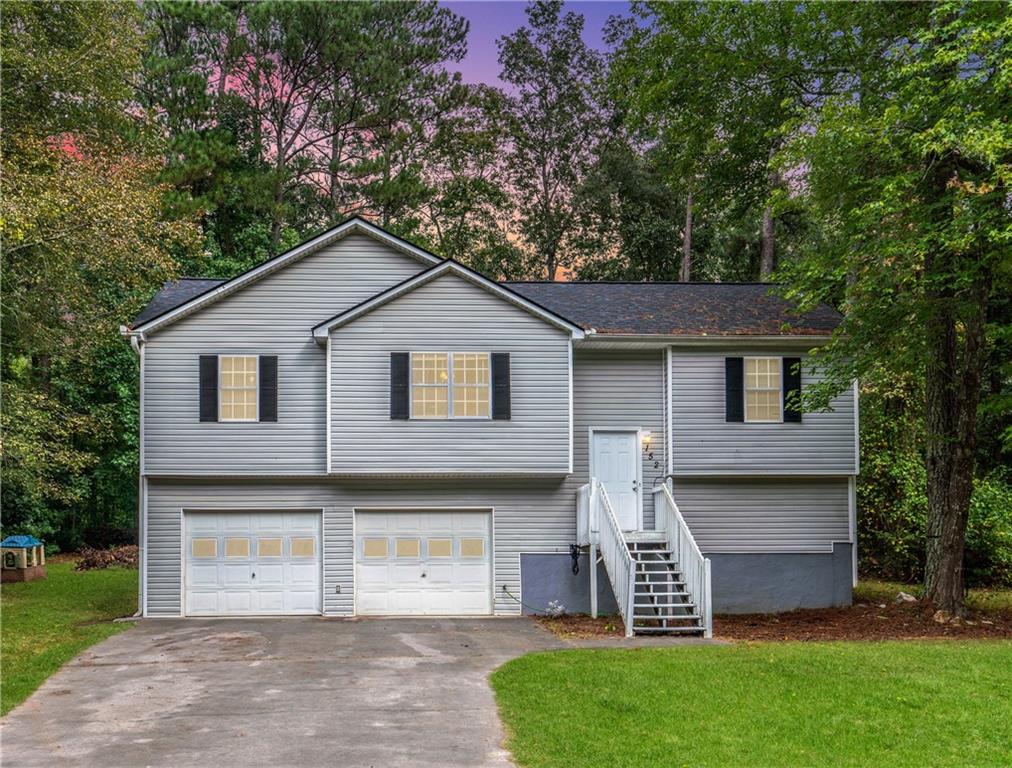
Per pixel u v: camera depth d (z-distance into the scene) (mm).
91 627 18484
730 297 23438
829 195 19234
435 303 20125
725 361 21172
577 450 21219
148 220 21359
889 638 16672
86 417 23109
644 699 11719
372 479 20469
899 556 26047
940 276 16953
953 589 19016
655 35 24922
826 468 21078
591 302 22656
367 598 20484
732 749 9844
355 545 20516
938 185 17859
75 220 20094
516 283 24141
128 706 11898
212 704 11938
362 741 10266
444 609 20547
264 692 12562
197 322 20328
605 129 44281
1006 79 15047
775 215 22688
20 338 22281
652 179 42781
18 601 21812
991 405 18625
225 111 36906
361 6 38781
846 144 17578
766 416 21141
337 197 40625
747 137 24172
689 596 18109
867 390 27062
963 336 20875
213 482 20312
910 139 16484
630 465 21328
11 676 13617
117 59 24094
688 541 18203
